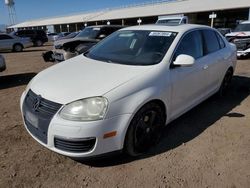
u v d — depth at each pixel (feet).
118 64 12.52
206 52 15.81
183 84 13.28
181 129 14.19
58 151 10.24
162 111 12.37
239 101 18.51
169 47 12.95
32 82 12.32
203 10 115.34
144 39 13.98
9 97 20.34
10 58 50.47
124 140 10.65
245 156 11.76
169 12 132.46
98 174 10.51
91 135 9.83
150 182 10.09
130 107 10.43
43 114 10.29
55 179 10.22
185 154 11.87
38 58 48.65
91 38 33.09
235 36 37.81
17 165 11.01
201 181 10.16
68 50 28.96
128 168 10.87
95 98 9.96
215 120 15.34
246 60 36.42
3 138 13.23
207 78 15.75
